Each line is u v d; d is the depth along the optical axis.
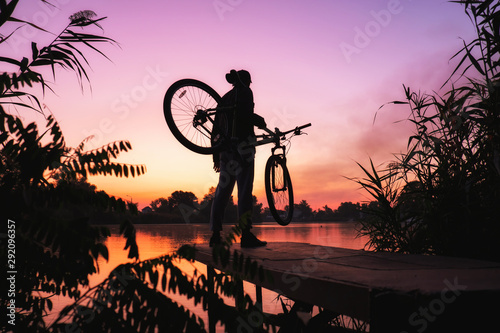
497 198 2.73
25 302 1.29
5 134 1.23
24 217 1.04
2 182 1.20
